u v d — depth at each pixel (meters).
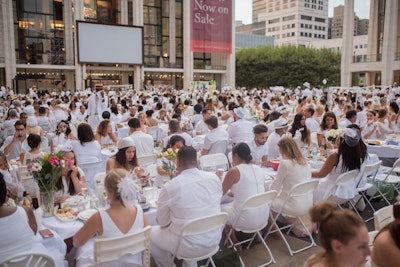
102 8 41.16
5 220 3.02
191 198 3.72
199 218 3.58
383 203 6.70
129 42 37.03
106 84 40.78
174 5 45.69
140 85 38.34
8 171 5.12
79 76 35.06
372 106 13.16
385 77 40.59
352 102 18.02
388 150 8.00
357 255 1.99
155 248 4.02
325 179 5.57
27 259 2.93
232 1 43.81
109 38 35.84
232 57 45.72
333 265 2.06
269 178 5.51
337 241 1.99
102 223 3.26
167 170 4.89
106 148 8.00
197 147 8.67
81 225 3.85
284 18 139.38
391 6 39.56
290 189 4.81
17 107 15.62
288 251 4.91
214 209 3.86
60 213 4.08
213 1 42.38
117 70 40.56
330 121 7.43
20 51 36.88
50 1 37.78
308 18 136.75
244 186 4.52
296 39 135.38
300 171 4.84
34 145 6.00
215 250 3.86
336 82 57.59
